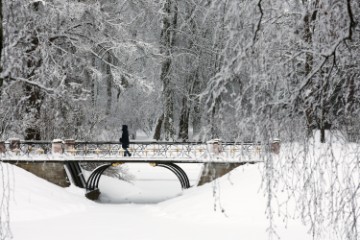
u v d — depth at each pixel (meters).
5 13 13.99
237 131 7.31
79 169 28.03
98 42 29.62
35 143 25.36
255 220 19.03
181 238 17.02
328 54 6.09
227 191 21.34
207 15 7.17
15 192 21.91
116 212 22.69
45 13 27.78
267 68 6.77
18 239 16.70
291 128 7.09
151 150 27.23
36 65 27.06
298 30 6.60
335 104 6.91
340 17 6.38
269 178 7.86
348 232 7.07
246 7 6.58
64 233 17.80
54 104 28.89
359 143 7.09
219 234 17.47
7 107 18.69
